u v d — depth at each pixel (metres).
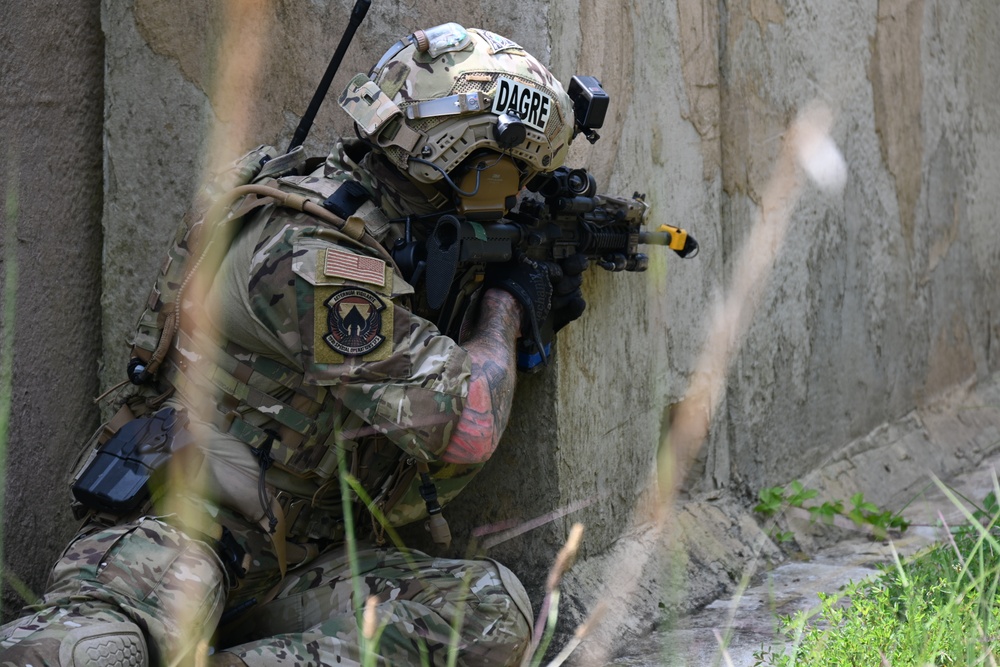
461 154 4.51
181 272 4.67
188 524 4.30
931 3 10.69
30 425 5.49
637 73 6.45
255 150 4.92
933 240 10.84
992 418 11.60
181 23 5.68
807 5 8.48
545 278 4.97
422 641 4.48
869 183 9.53
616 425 6.34
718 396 7.41
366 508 4.94
